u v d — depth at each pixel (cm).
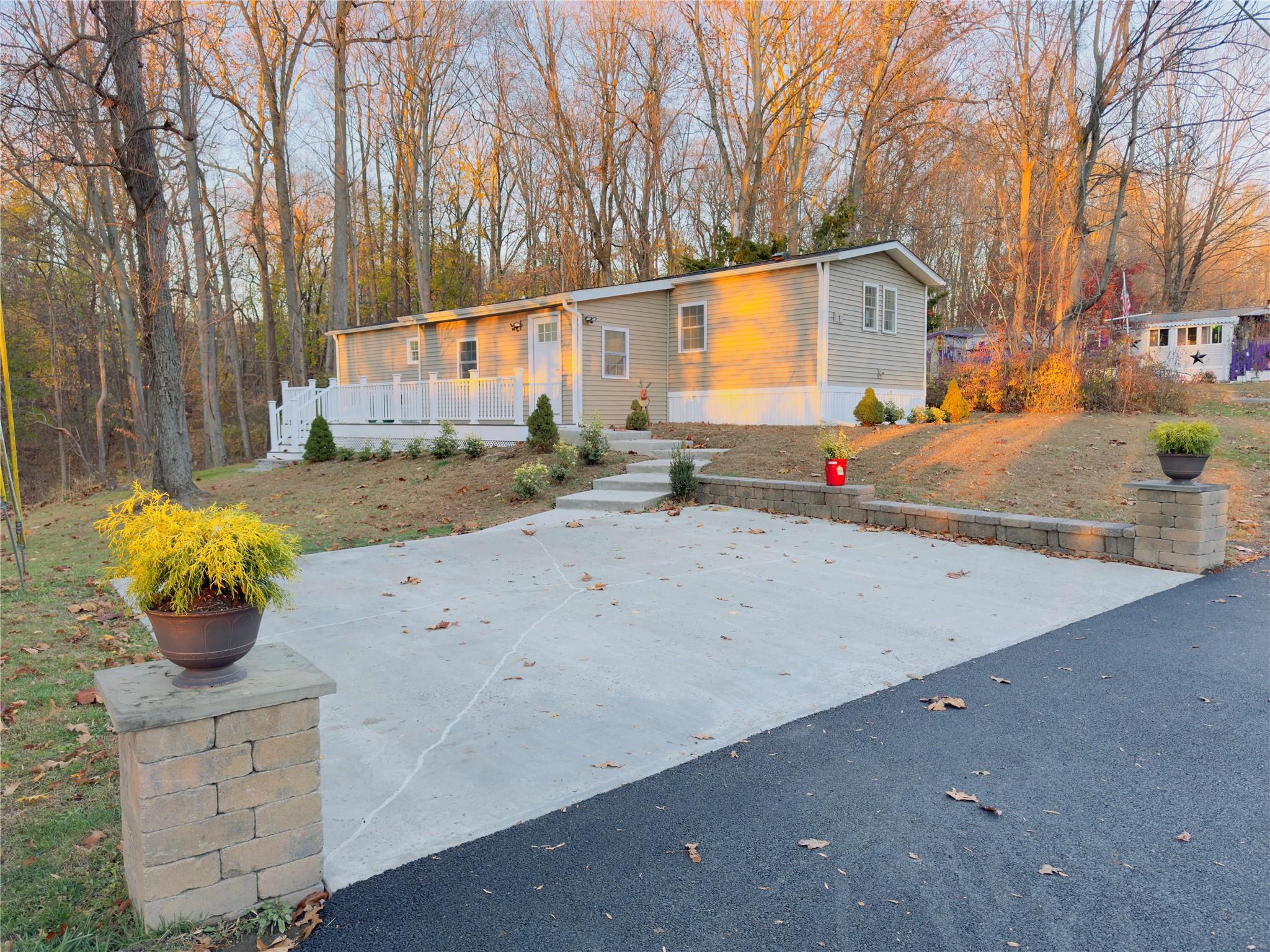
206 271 2297
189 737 215
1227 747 331
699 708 387
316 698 237
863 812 283
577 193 2848
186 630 218
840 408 1548
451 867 253
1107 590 610
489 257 3588
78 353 3020
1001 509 891
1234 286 3941
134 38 992
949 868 247
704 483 1075
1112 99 1741
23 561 680
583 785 309
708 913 227
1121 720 362
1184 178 2858
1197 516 659
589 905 232
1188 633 496
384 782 313
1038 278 1927
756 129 2314
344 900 237
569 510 1024
